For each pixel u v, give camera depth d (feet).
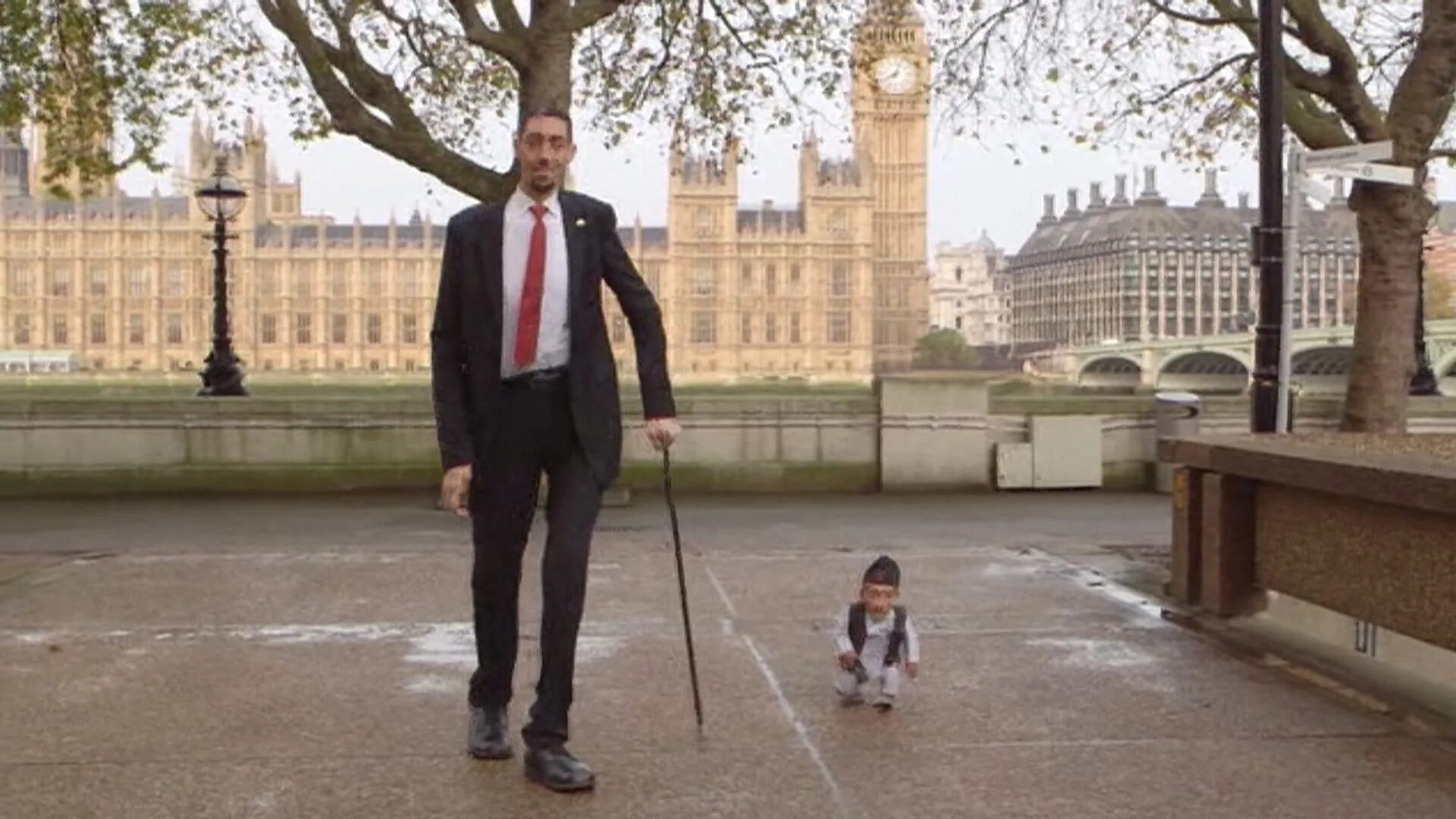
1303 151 32.76
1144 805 12.47
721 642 19.77
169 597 23.44
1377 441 21.42
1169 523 37.24
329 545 31.89
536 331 12.70
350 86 41.83
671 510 14.64
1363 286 35.19
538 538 32.27
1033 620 21.42
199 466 44.50
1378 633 18.28
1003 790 12.89
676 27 53.11
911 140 595.47
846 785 13.03
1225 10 39.09
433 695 16.48
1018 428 46.68
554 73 40.01
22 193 559.38
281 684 17.07
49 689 16.81
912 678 16.46
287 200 613.11
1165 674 17.65
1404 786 13.02
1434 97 34.53
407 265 556.92
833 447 45.62
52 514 39.14
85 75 47.39
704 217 566.77
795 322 572.10
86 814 12.12
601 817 12.06
